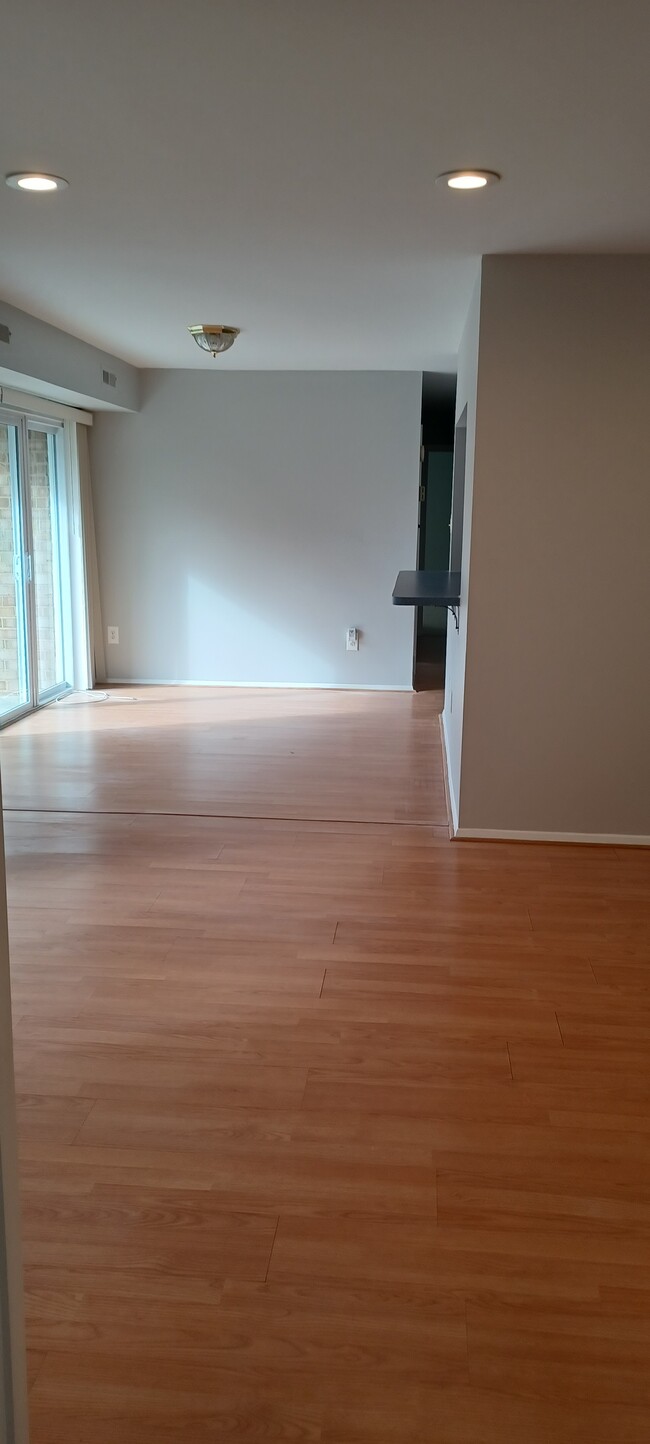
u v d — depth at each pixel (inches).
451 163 103.9
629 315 150.7
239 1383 67.0
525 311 151.3
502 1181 86.8
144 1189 85.1
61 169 107.3
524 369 153.5
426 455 427.5
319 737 245.8
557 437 155.6
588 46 77.1
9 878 154.3
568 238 136.9
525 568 160.4
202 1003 116.3
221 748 234.1
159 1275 75.9
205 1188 85.4
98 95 87.7
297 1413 64.9
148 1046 107.1
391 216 124.6
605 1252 79.0
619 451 155.4
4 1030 43.8
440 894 149.2
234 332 211.8
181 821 182.2
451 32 75.2
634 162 102.7
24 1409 48.1
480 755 168.9
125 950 129.7
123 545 300.7
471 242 139.4
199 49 78.5
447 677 251.3
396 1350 69.7
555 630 162.4
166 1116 95.1
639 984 122.2
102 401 257.8
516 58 79.4
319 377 285.7
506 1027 111.9
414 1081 101.4
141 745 235.5
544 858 164.6
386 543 294.5
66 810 187.6
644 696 163.8
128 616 306.0
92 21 73.7
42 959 127.0
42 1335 70.5
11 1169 45.1
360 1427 64.1
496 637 163.5
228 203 119.6
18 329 196.5
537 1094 99.5
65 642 293.6
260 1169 87.8
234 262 150.6
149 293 175.6
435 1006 116.3
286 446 290.5
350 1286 75.2
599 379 153.3
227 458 292.5
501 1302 73.9
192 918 139.9
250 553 298.4
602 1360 69.2
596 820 169.6
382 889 150.9
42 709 271.7
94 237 136.0
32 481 261.7
